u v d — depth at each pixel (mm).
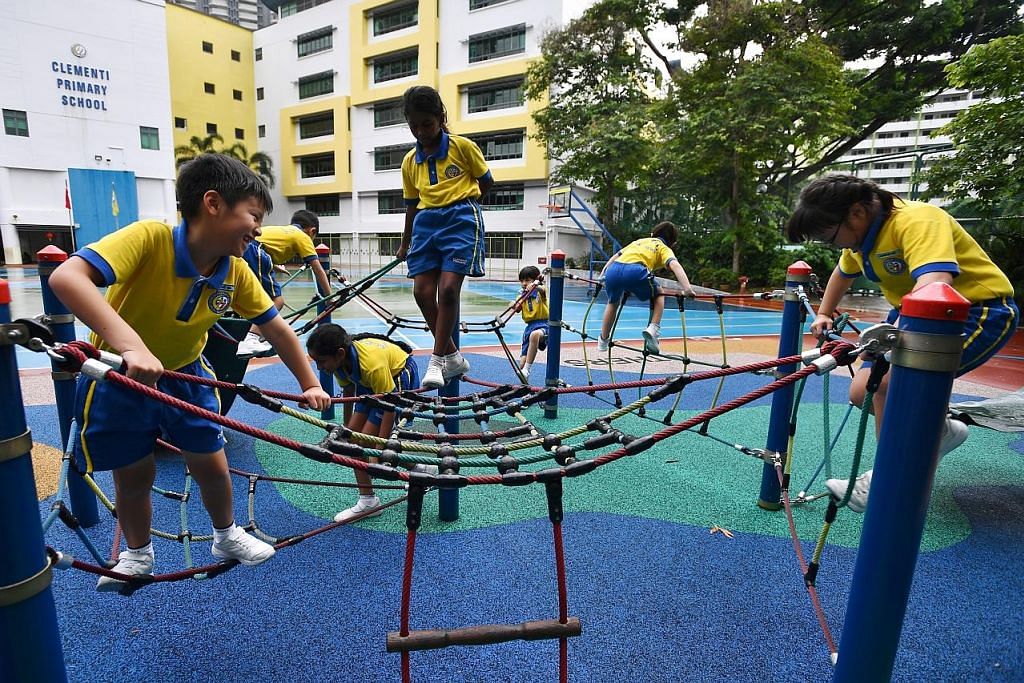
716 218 21703
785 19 15984
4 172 29406
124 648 2088
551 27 21219
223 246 1786
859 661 1379
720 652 2109
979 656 2125
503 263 29750
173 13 36750
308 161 38562
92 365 1298
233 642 2129
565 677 1619
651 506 3342
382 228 34969
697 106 17406
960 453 4336
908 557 1307
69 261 1515
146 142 33156
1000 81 11008
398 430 2367
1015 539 3023
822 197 2432
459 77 29641
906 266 2420
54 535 2934
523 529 3043
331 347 2959
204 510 3195
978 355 2504
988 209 12000
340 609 2330
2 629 1146
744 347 8914
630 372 6957
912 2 17688
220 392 3887
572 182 24562
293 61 37469
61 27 30031
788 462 2389
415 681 1939
